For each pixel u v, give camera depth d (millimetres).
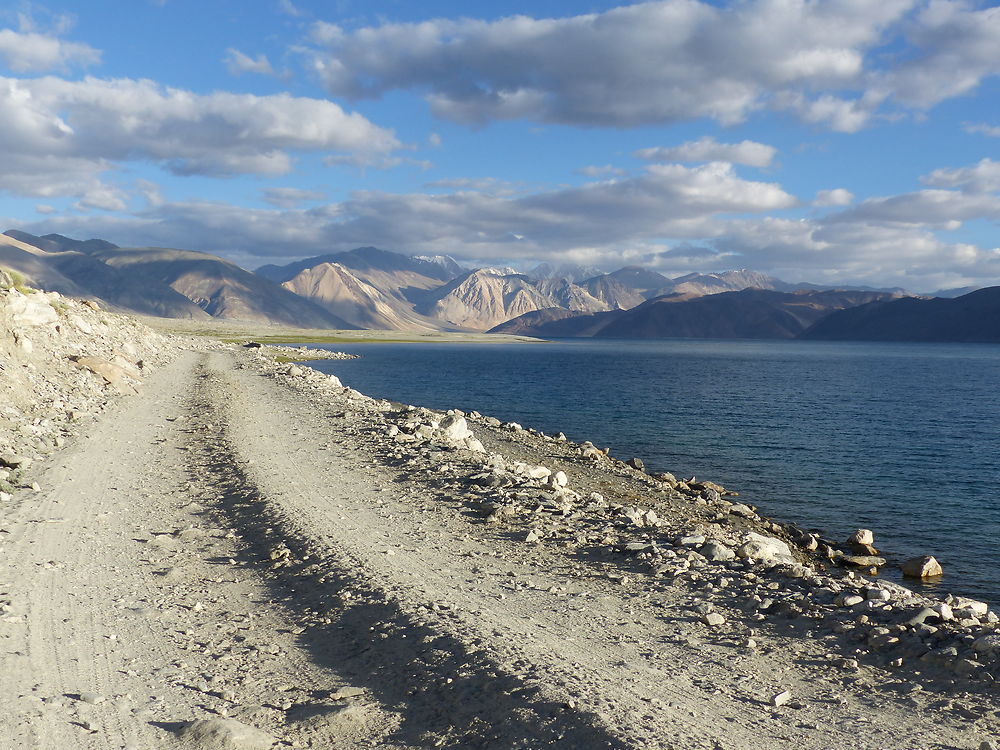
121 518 16625
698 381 118375
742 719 7551
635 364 184125
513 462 30516
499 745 7051
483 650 9195
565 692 7957
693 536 15594
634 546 14773
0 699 7891
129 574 12828
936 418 67312
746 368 167125
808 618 10852
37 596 11336
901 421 64688
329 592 11891
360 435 30297
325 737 7352
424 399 81812
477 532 16297
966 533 27109
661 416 66312
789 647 9812
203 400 41344
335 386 57406
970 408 77000
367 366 149500
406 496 19844
